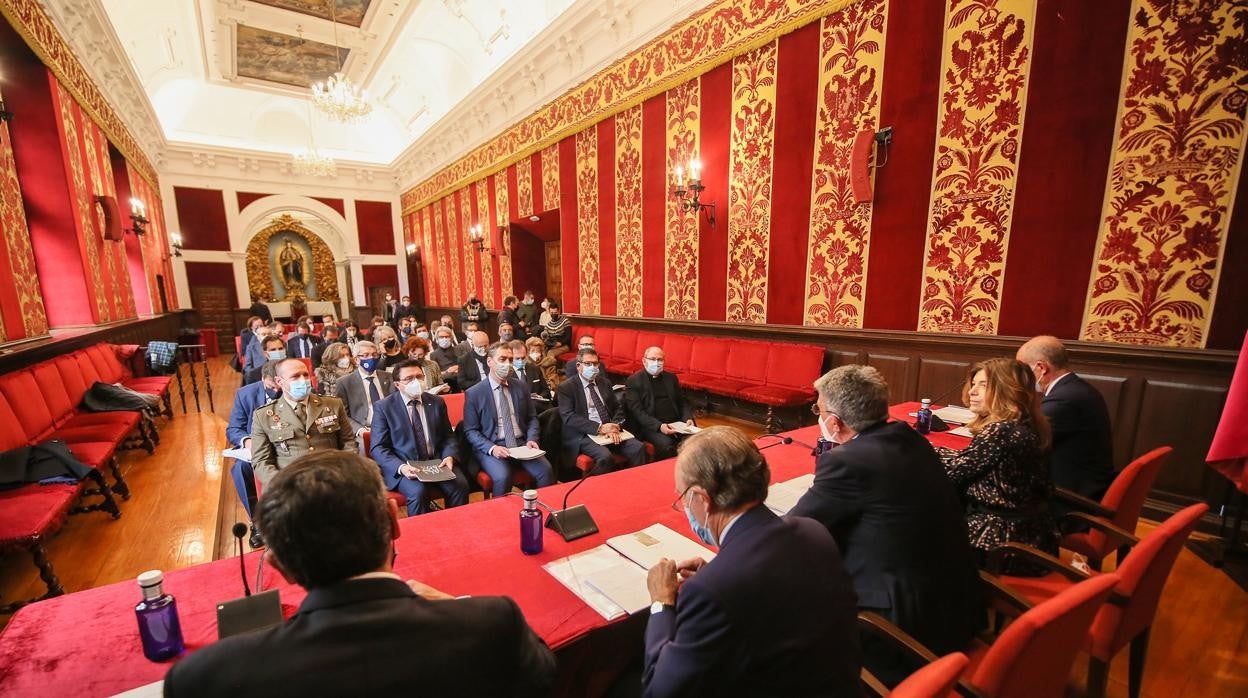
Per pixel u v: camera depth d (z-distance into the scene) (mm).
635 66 6391
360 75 10219
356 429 3904
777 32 4809
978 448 1907
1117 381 3230
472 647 812
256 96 12141
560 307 9602
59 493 2680
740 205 5426
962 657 914
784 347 5020
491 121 9617
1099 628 1556
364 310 14266
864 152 4207
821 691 979
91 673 1081
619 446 3590
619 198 6926
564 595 1367
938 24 3807
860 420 1549
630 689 1445
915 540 1393
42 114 5309
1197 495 3012
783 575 1006
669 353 6184
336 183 13773
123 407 4703
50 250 5574
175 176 11891
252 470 3023
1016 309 3627
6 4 4227
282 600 1345
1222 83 2777
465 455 3352
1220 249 2859
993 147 3623
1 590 2674
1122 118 3109
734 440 1171
